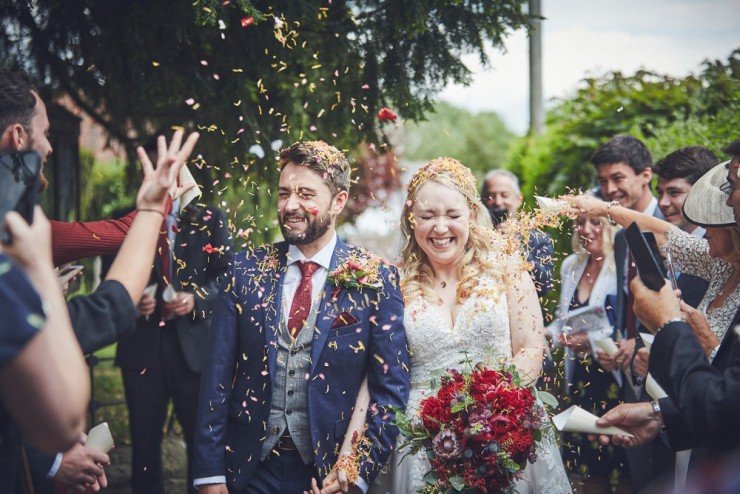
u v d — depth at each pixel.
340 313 3.07
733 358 2.23
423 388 3.19
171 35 4.27
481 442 2.78
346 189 3.20
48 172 6.35
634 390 3.88
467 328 3.18
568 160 6.47
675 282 3.25
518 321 3.29
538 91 8.02
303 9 4.16
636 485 3.88
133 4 4.20
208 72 4.55
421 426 2.94
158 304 4.46
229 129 4.67
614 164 4.40
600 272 4.43
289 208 3.05
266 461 3.05
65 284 2.89
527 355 3.21
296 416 3.04
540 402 3.15
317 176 3.08
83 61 4.67
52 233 2.65
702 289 3.28
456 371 2.96
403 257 3.42
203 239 4.51
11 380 1.42
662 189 4.04
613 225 4.36
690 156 3.98
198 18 3.72
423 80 4.68
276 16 4.14
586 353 4.18
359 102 4.68
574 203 3.50
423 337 3.20
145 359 4.44
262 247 3.27
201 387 3.11
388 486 3.24
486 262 3.31
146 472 4.51
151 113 5.23
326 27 4.54
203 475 3.02
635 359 3.79
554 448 3.23
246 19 3.57
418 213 3.26
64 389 1.45
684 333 2.32
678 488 3.08
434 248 3.26
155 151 4.74
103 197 8.46
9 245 1.52
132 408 4.49
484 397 2.82
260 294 3.11
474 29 4.44
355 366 3.08
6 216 1.53
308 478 3.04
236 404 3.10
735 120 5.18
